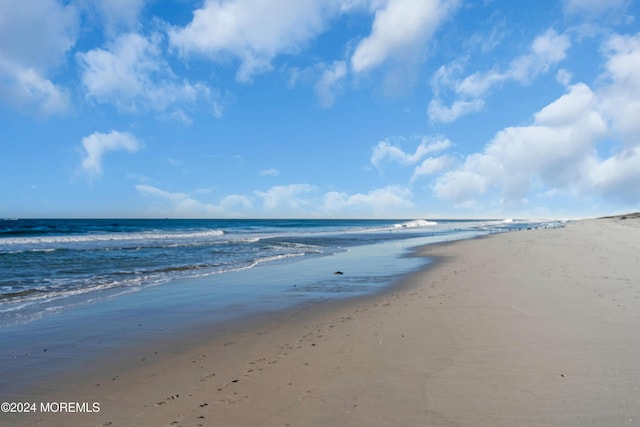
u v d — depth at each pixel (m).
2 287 11.52
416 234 45.91
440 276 12.45
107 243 28.75
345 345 5.83
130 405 4.11
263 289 11.14
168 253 22.02
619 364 4.63
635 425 3.32
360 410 3.76
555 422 3.41
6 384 4.77
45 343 6.38
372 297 9.73
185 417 3.78
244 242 31.73
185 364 5.36
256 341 6.34
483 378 4.38
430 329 6.42
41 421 3.82
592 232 30.31
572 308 7.34
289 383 4.50
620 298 7.93
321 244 29.84
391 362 5.00
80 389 4.59
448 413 3.63
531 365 4.70
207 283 12.23
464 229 62.22
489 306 7.83
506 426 3.37
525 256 16.22
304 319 7.72
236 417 3.73
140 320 7.82
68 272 14.55
